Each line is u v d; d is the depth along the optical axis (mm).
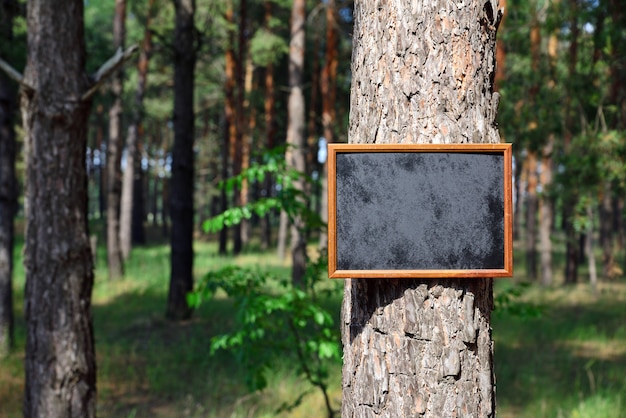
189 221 11953
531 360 8633
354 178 1922
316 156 27312
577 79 8953
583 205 8992
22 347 9430
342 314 2227
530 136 9844
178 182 11977
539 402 6531
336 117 25859
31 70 4695
